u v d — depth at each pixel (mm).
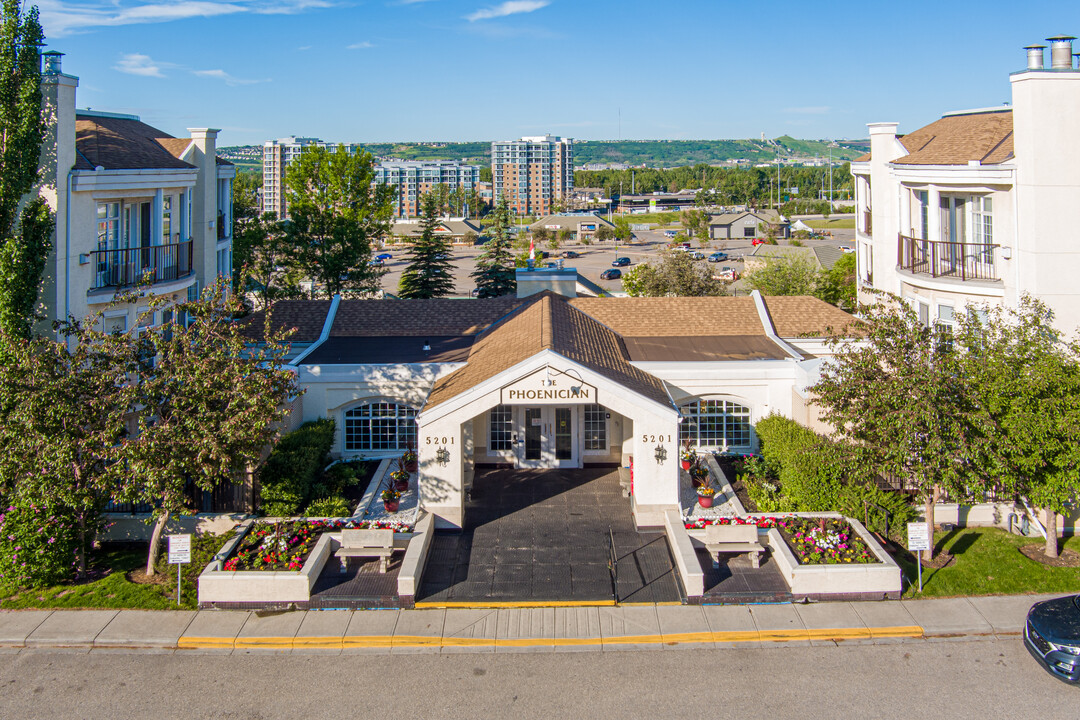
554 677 14867
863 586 17359
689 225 163375
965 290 25422
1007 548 19562
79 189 23500
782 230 154125
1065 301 23344
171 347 17984
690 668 15125
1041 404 17375
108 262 25688
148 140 31422
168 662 15430
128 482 17078
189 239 30250
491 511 22203
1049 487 17734
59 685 14656
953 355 18188
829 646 15828
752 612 17000
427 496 20828
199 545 19828
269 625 16594
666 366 25406
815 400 19703
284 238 49031
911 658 15367
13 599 17719
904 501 20516
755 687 14477
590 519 21594
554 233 155500
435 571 18797
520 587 18031
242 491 20750
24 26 21125
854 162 37531
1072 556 19266
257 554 18438
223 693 14391
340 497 22109
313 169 69938
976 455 16875
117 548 20266
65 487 17281
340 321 30438
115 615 17016
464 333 29953
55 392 17000
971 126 28734
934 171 26109
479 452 25797
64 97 22922
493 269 57625
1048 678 14656
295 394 19438
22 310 21641
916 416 16906
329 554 19062
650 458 20828
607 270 106688
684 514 21234
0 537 18094
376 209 71062
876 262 33219
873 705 13875
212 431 17312
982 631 16219
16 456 17172
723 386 25438
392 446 25906
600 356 23781
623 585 18109
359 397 25500
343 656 15656
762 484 22172
